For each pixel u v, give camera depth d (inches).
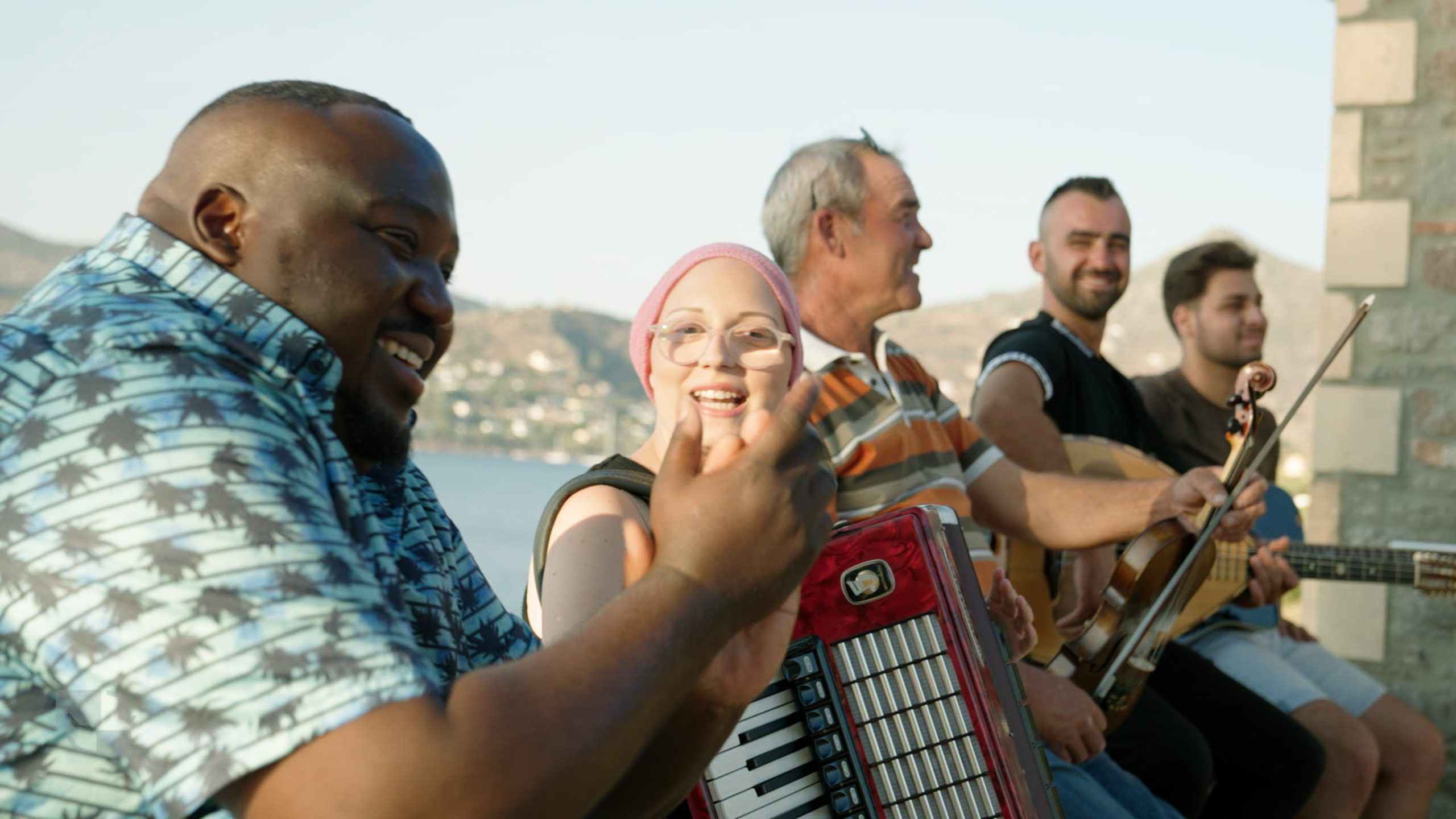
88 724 35.2
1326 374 223.0
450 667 49.9
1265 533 176.2
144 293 41.5
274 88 45.4
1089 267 164.1
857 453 116.6
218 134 43.8
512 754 32.8
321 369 42.8
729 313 80.4
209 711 33.0
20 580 34.8
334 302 43.6
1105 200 165.0
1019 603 97.5
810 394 37.4
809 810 75.3
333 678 33.3
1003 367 155.0
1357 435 220.5
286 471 36.8
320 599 34.6
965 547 81.2
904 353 132.4
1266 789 140.6
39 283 44.0
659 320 82.4
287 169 43.3
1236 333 183.9
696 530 35.9
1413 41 219.1
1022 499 133.6
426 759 32.3
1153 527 125.3
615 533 72.6
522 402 6673.2
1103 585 139.1
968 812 76.4
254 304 42.3
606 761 34.1
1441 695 213.0
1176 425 187.0
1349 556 154.3
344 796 32.3
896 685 76.9
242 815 33.8
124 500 34.7
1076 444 150.6
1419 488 217.2
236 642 33.5
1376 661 216.5
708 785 73.7
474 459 5418.3
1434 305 217.3
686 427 37.8
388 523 50.3
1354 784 151.1
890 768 76.2
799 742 75.7
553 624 69.9
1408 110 219.9
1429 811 211.8
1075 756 114.8
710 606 35.7
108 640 33.8
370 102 46.9
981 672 77.9
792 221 126.3
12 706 36.7
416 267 46.0
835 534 78.7
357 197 44.0
